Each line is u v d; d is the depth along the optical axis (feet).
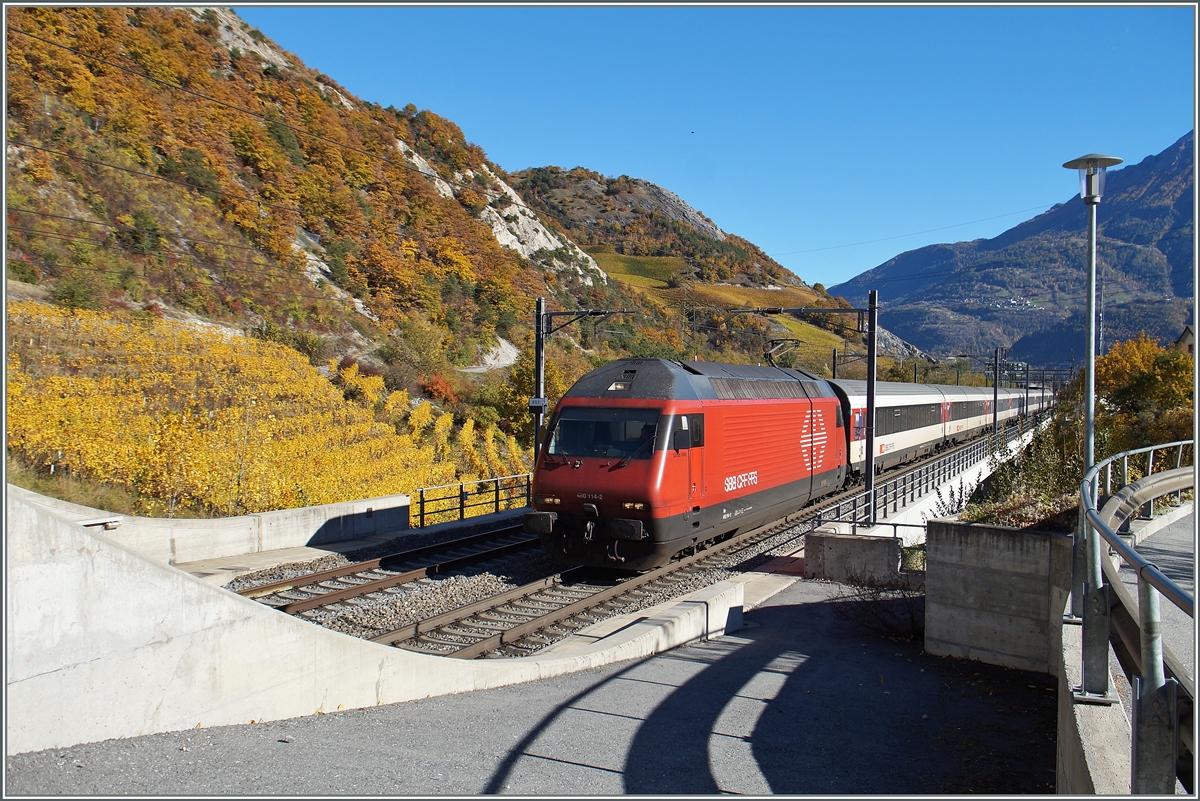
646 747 22.09
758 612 42.16
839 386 85.87
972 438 163.43
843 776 21.35
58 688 17.06
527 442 142.72
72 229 125.29
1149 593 11.84
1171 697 11.55
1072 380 136.77
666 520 46.42
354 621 38.34
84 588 17.49
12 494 16.53
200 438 69.41
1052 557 33.35
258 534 51.78
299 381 115.03
